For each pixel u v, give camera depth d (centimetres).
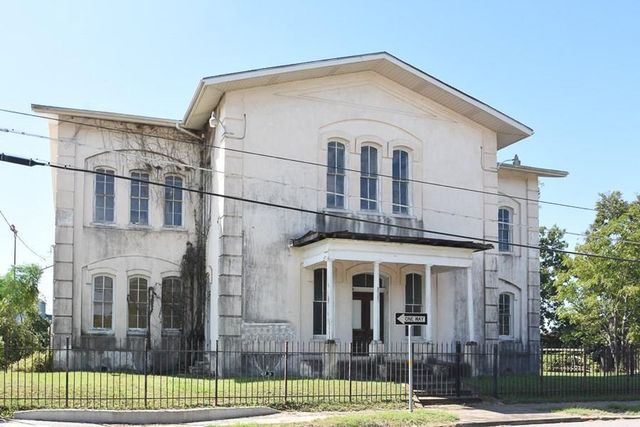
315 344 2536
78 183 2719
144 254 2770
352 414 1816
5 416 1650
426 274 2527
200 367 2588
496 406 2105
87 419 1669
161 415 1692
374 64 2738
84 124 2736
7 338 2992
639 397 2394
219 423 1666
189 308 2798
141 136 2823
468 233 2894
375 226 2723
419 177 2838
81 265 2686
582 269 3328
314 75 2672
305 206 2625
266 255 2539
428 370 2417
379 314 2538
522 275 3244
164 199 2830
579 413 2009
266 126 2606
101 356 2662
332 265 2425
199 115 2752
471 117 2958
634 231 3269
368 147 2789
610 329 3353
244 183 2544
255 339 2475
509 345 3139
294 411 1867
